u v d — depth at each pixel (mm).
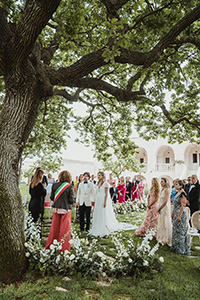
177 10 4969
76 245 4090
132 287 3371
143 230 6605
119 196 12273
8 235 3555
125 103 10289
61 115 12430
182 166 28062
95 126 12234
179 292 3240
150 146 30547
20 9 5137
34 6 3221
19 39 3520
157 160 32188
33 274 3586
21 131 4160
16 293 2986
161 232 6066
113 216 7523
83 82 5848
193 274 3979
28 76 4027
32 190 5562
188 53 7047
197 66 7371
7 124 4027
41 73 4246
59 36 4746
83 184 7066
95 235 6430
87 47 5684
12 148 3982
